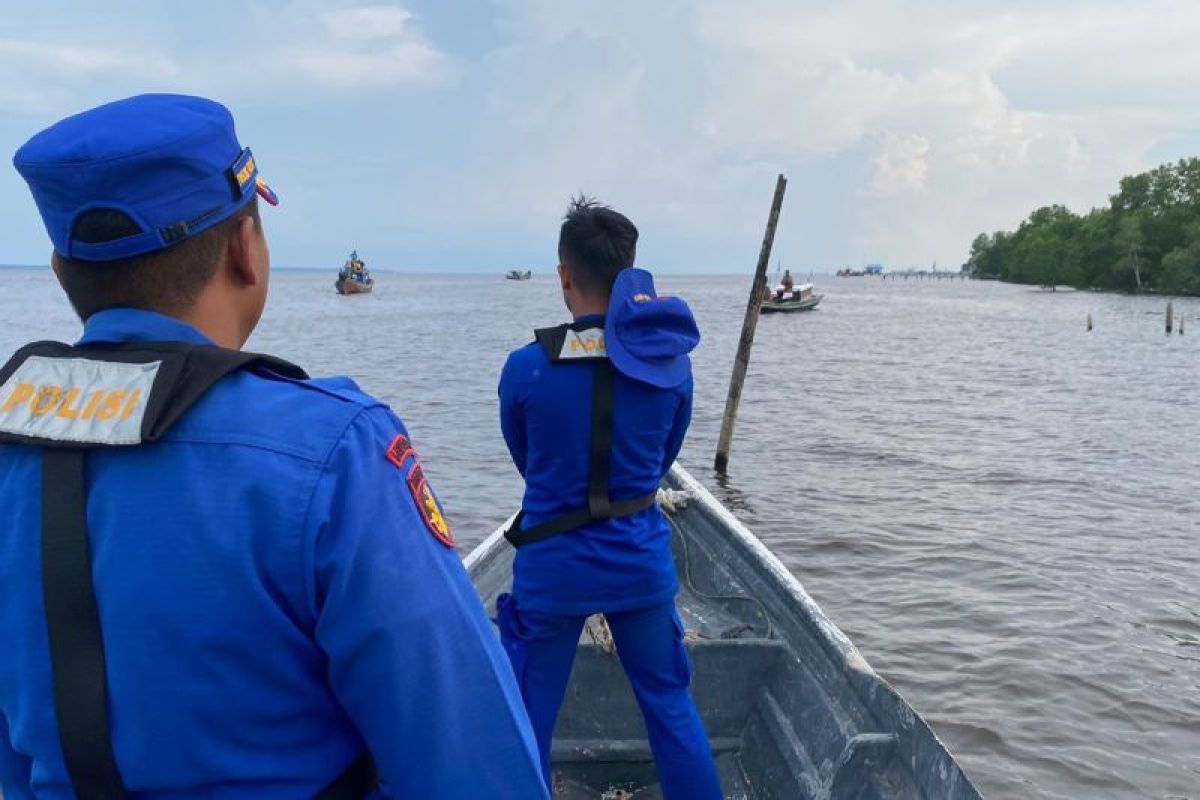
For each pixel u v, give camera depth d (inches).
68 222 37.4
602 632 128.8
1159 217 3804.1
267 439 36.1
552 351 94.7
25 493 36.1
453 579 39.1
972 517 397.1
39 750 35.5
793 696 122.4
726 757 128.0
